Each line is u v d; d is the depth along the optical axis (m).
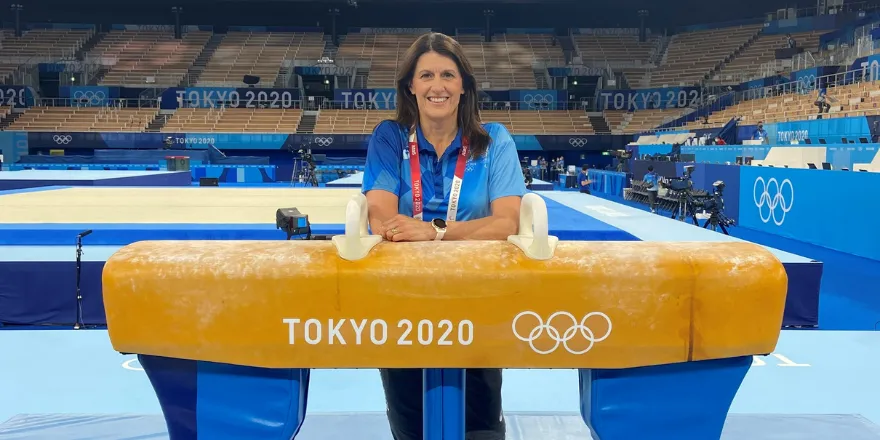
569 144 29.22
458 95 1.94
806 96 20.33
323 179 24.67
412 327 1.46
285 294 1.45
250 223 6.23
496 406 2.09
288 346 1.48
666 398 1.57
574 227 6.12
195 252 1.50
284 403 1.55
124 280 1.46
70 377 3.47
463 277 1.44
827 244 9.51
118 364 3.68
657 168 17.19
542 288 1.45
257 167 24.11
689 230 6.37
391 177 1.97
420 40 1.95
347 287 1.44
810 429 2.68
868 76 19.03
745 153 15.01
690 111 28.77
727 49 32.50
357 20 38.56
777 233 11.04
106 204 8.22
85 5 35.91
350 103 30.61
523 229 1.68
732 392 1.58
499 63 34.91
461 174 1.98
